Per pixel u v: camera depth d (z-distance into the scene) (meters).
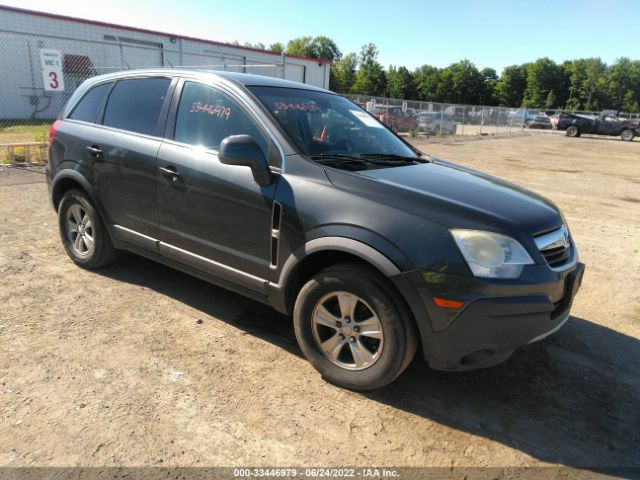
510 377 3.27
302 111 3.65
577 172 14.08
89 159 4.22
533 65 103.94
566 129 33.28
